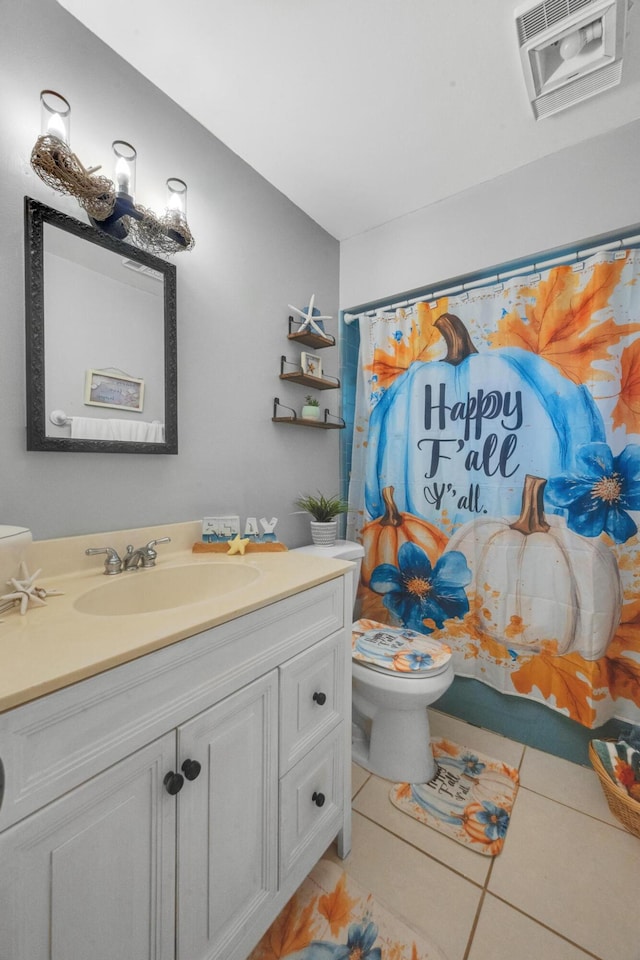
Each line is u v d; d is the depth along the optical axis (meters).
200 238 1.40
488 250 1.69
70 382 1.04
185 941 0.69
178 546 1.30
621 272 1.42
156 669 0.65
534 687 1.57
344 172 1.64
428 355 1.84
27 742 0.51
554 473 1.53
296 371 1.81
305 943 0.90
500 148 1.51
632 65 1.16
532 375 1.58
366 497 2.01
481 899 1.00
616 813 1.23
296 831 0.94
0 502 0.93
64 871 0.54
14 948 0.50
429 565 1.84
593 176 1.47
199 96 1.29
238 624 0.80
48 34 1.00
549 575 1.54
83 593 0.90
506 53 1.15
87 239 1.07
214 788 0.75
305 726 0.98
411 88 1.27
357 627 1.64
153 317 1.23
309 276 1.92
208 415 1.43
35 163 0.87
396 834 1.19
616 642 1.45
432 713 1.82
